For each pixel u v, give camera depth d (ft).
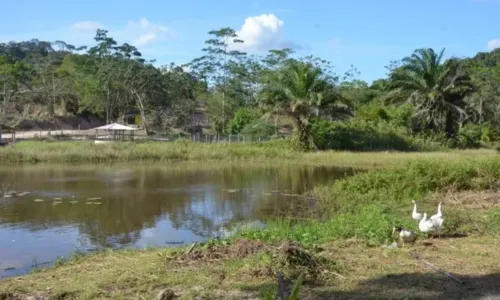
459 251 30.71
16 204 58.13
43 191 68.03
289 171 94.53
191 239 41.65
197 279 25.16
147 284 24.72
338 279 25.18
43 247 39.09
